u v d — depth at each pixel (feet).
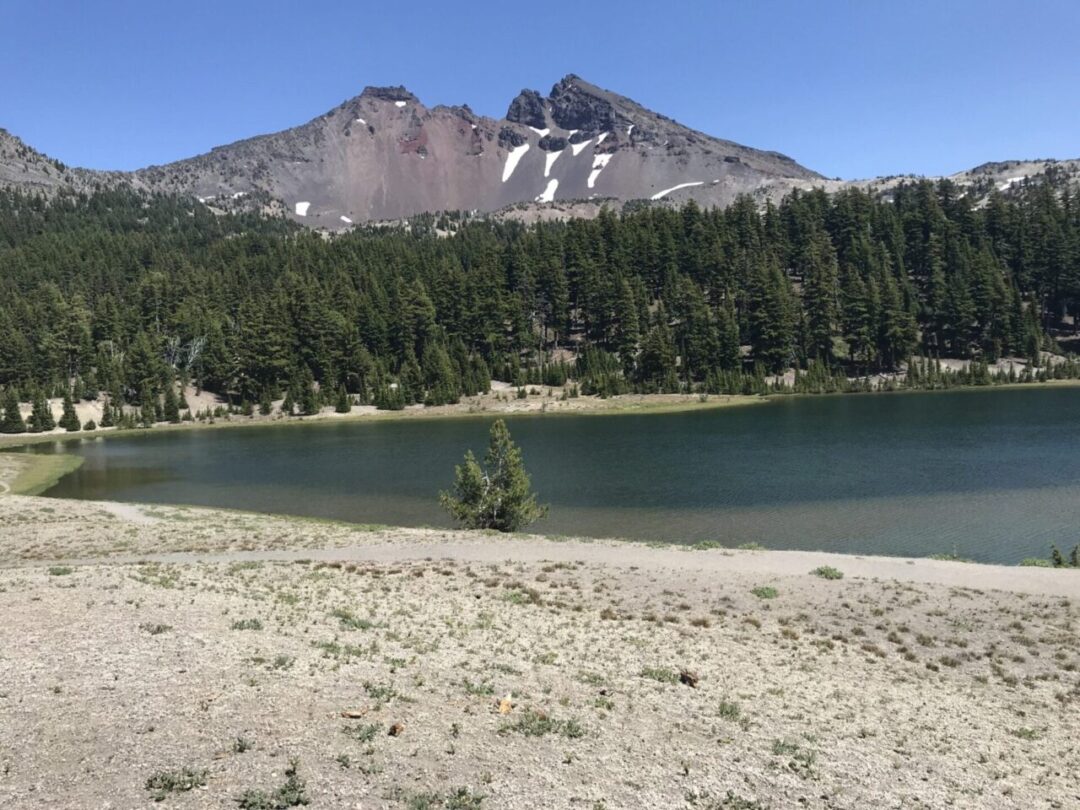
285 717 38.75
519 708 44.42
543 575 91.09
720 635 69.00
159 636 52.42
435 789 32.53
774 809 34.86
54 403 450.30
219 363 503.20
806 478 184.96
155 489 204.33
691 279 606.55
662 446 260.01
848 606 79.71
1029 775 42.39
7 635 50.55
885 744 45.19
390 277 647.15
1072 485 165.37
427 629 63.82
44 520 136.98
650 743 41.24
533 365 552.00
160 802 29.19
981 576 92.22
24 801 28.48
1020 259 588.50
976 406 359.87
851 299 529.04
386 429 376.48
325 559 101.19
